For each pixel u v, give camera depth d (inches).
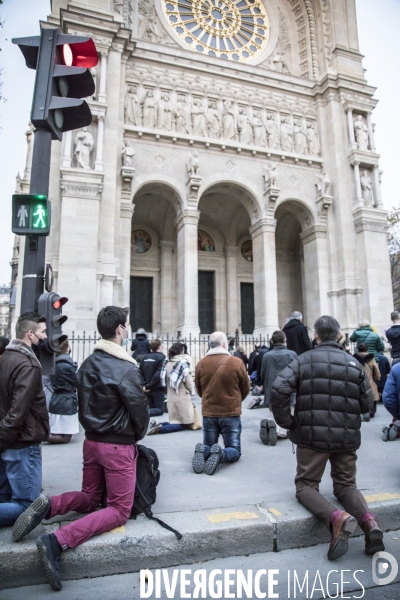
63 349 335.0
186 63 948.6
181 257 884.0
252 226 978.1
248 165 958.4
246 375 270.1
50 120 187.2
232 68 988.6
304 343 387.9
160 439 336.8
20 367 157.9
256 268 954.7
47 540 139.1
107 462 160.4
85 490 168.6
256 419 427.2
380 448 300.4
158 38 1008.2
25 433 159.6
